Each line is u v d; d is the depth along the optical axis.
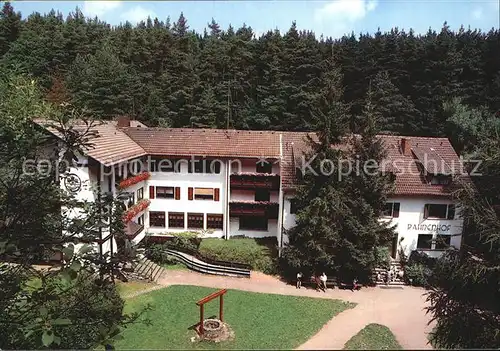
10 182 8.31
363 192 26.64
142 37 62.06
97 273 9.27
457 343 12.98
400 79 51.88
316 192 26.92
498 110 44.06
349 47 56.25
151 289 24.69
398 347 12.21
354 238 26.34
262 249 29.78
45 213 8.42
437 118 47.22
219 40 65.25
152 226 32.75
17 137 8.61
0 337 8.52
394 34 54.25
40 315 6.50
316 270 26.84
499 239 18.69
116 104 53.47
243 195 32.44
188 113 54.97
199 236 32.03
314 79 50.75
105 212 8.94
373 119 27.20
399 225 29.66
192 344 18.23
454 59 48.41
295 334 19.14
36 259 8.90
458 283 17.34
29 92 27.48
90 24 68.25
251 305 22.89
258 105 54.56
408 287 26.50
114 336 7.02
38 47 56.44
